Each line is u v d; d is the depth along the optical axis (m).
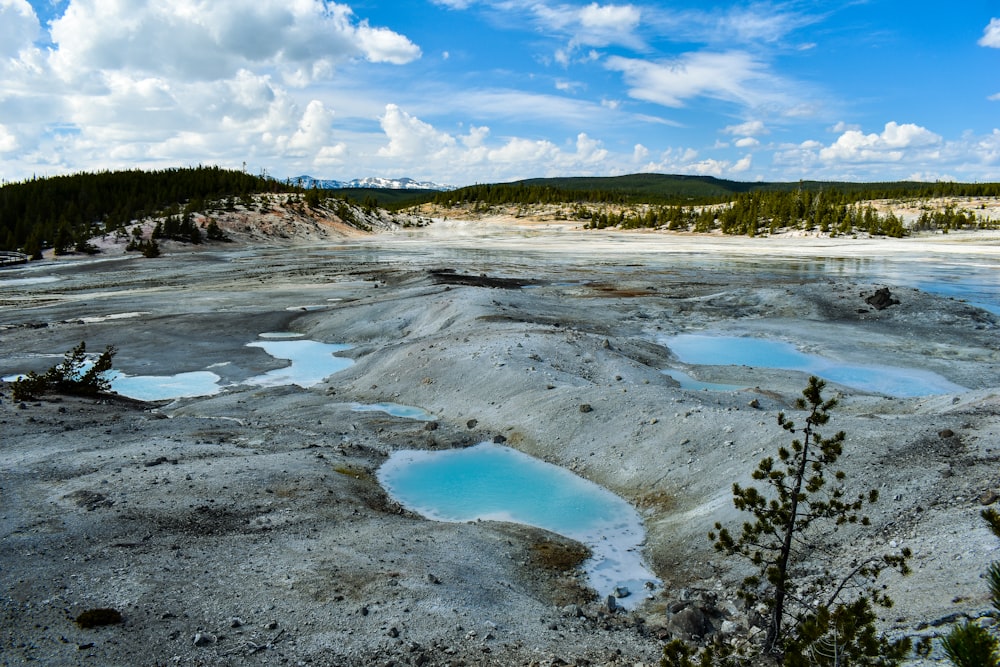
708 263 73.94
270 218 119.88
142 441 17.73
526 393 21.34
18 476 14.49
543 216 176.12
